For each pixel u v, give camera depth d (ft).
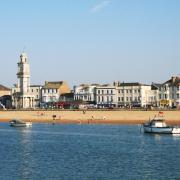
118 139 410.93
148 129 472.03
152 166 255.29
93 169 246.27
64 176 228.02
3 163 265.95
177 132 460.55
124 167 252.21
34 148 342.03
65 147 348.59
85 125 620.90
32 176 228.22
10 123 632.79
